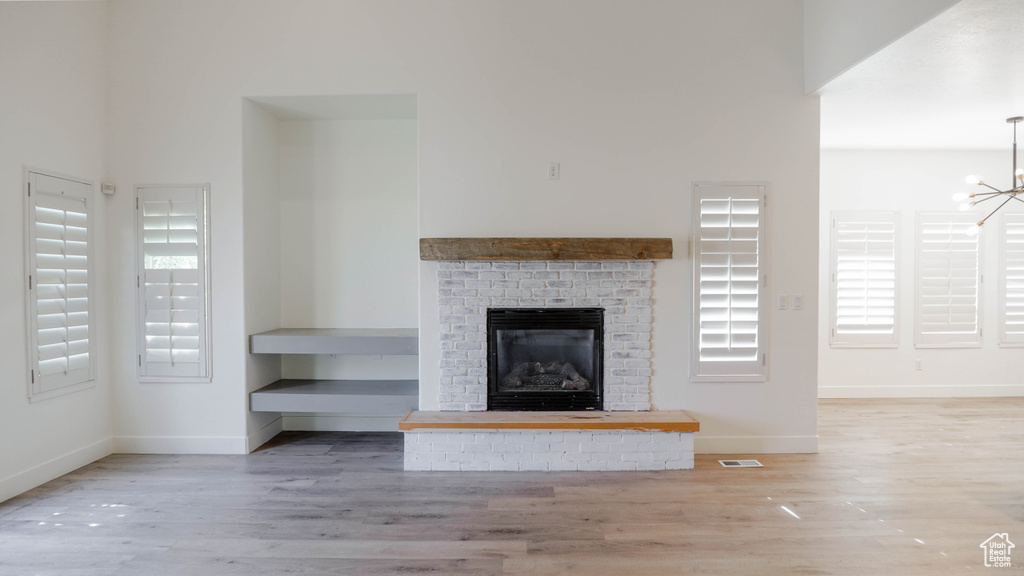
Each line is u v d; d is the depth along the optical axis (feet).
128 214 12.78
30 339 10.66
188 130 12.71
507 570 7.59
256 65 12.65
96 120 12.44
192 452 12.82
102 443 12.54
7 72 10.24
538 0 12.50
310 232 14.88
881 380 18.93
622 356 12.53
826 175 18.81
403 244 14.85
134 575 7.48
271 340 12.93
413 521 9.13
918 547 8.26
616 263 12.48
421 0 12.52
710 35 12.53
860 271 18.83
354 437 14.20
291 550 8.14
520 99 12.53
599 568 7.65
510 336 12.75
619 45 12.53
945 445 13.37
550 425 11.52
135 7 12.66
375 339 12.91
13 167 10.36
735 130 12.58
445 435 11.62
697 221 12.59
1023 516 9.36
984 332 19.08
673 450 11.67
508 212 12.59
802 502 9.93
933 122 15.03
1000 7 8.26
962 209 16.65
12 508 9.68
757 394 12.71
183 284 12.78
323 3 12.59
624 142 12.56
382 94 12.62
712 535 8.64
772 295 12.67
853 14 10.64
